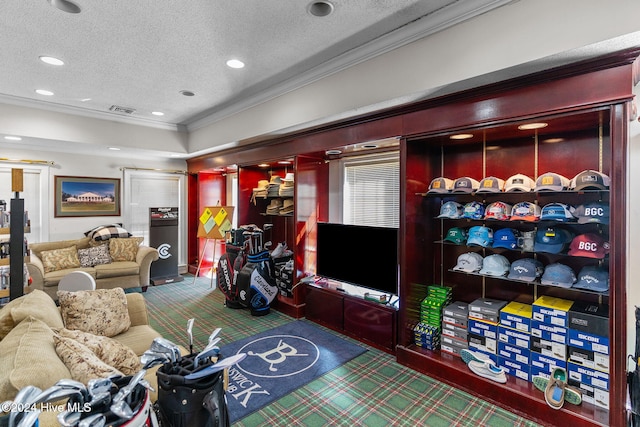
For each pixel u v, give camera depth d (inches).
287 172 197.9
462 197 119.0
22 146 191.2
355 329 134.9
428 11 88.9
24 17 91.0
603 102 72.9
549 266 92.7
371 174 155.6
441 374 103.2
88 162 215.6
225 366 38.4
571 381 84.7
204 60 119.5
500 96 88.0
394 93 102.0
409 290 113.2
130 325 105.3
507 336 96.4
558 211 89.3
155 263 226.1
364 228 134.9
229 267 173.6
